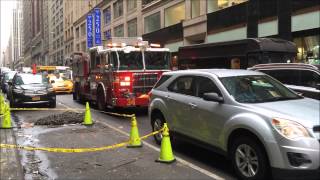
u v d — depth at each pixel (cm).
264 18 1806
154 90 692
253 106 475
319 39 1525
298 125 422
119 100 1084
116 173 529
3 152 646
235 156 486
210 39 2241
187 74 612
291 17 1650
